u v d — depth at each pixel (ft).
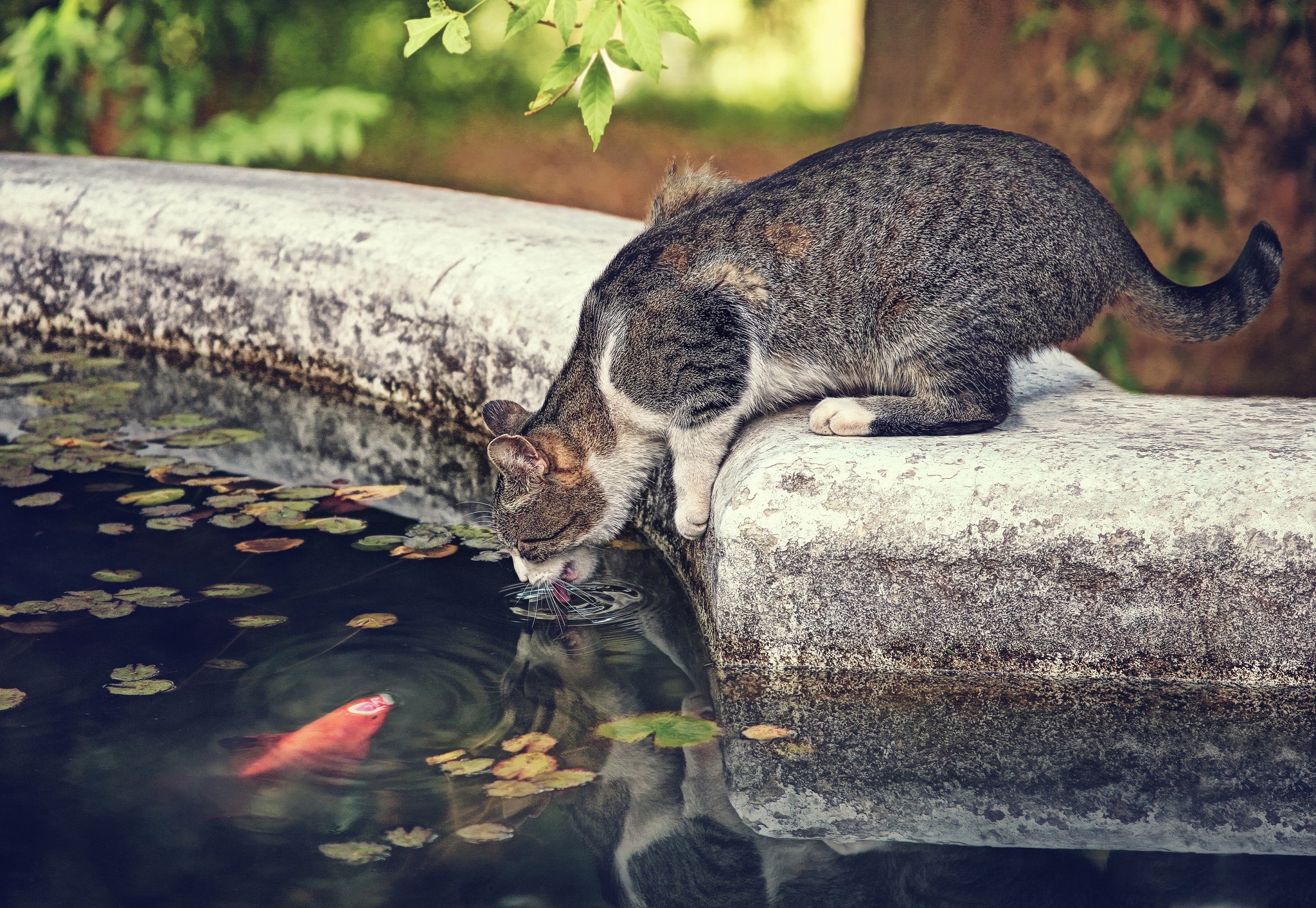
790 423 9.91
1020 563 8.27
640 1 8.91
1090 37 15.05
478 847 6.45
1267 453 8.32
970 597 8.40
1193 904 6.05
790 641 8.70
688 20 8.97
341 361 14.75
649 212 11.97
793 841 6.70
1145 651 8.34
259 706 7.93
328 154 27.99
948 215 9.84
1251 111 14.29
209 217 15.58
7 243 16.72
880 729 7.95
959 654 8.55
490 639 9.17
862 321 10.12
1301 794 7.13
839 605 8.57
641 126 34.96
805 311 10.16
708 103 36.81
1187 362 15.02
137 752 7.34
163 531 10.79
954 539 8.29
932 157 10.09
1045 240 9.74
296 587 9.83
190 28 29.12
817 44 38.75
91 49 26.43
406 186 16.83
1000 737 7.82
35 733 7.53
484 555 10.74
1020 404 10.03
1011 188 9.82
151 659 8.52
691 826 6.81
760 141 34.17
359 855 6.35
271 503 11.53
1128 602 8.25
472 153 32.71
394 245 14.34
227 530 10.89
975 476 8.35
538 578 10.34
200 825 6.61
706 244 10.26
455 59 35.65
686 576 10.37
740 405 10.20
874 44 18.06
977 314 9.77
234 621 9.15
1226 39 14.25
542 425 10.68
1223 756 7.55
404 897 6.02
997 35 15.92
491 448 9.82
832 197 10.16
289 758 7.32
